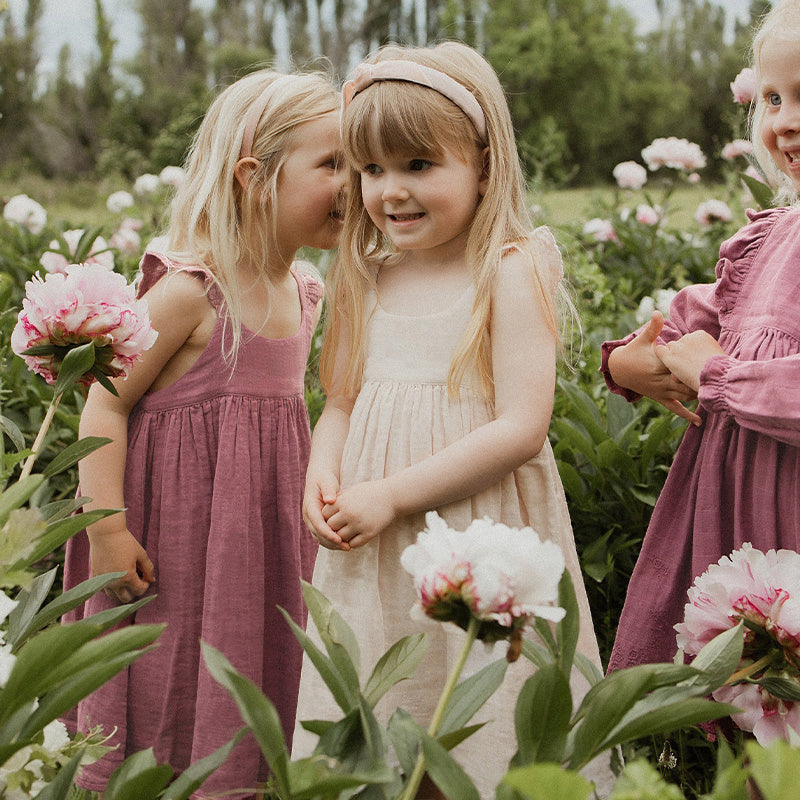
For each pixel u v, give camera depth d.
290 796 0.86
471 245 1.69
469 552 0.93
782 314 1.66
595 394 2.93
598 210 5.67
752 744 0.69
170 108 35.41
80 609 2.00
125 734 1.88
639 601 1.82
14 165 33.94
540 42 32.84
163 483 1.88
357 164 1.67
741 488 1.66
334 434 1.80
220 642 1.82
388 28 47.44
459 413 1.66
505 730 1.55
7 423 1.34
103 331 1.35
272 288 1.95
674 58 36.97
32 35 36.47
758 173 2.94
